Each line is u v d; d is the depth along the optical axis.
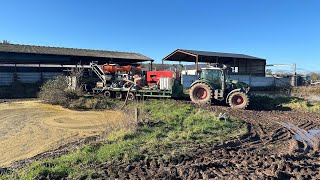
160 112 12.77
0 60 24.56
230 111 13.73
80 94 18.14
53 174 5.71
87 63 29.69
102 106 16.28
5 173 6.25
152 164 6.45
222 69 15.53
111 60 31.02
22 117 13.58
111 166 6.27
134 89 17.27
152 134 8.77
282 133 10.03
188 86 23.42
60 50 29.16
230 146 8.21
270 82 28.34
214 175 5.94
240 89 14.95
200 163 6.60
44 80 25.39
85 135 10.16
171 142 8.12
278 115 13.55
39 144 9.20
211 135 9.05
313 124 11.72
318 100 18.25
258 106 16.08
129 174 5.89
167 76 17.77
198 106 14.36
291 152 7.79
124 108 15.47
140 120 10.17
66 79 18.56
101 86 18.94
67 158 6.70
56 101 17.66
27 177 5.58
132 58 31.33
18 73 24.28
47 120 12.88
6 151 8.55
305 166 6.60
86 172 5.88
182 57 29.47
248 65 32.12
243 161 6.88
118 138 8.37
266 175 5.94
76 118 13.31
